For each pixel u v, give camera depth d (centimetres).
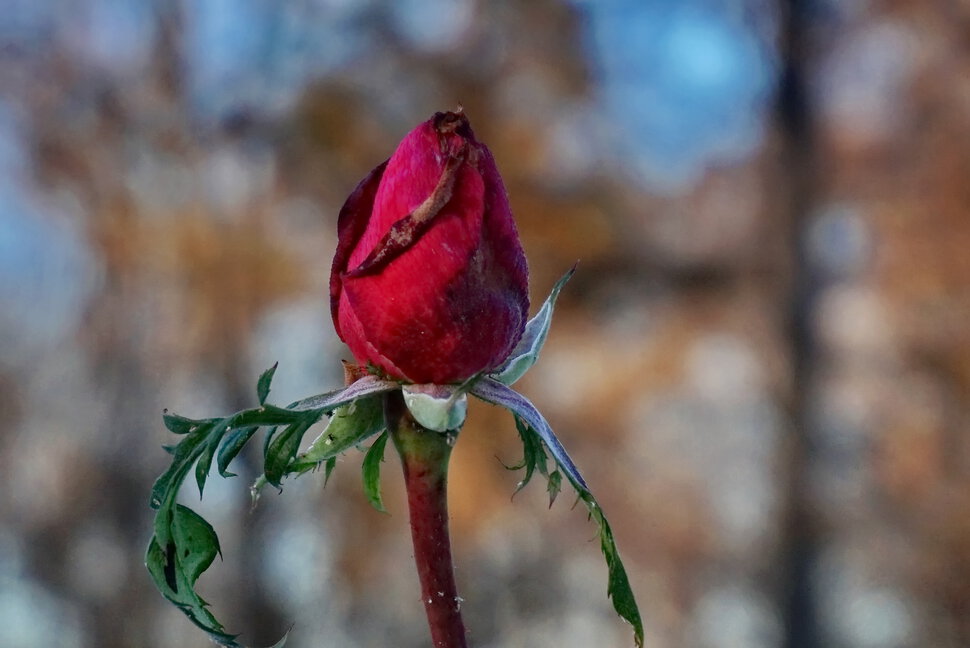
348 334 147
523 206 886
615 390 971
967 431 948
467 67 892
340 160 862
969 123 900
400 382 144
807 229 947
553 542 1075
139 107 858
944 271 902
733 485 1069
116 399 1012
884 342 966
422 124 143
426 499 143
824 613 994
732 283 986
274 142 862
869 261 955
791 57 930
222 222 864
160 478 132
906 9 895
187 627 1073
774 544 996
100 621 1054
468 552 960
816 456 959
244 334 898
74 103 873
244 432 141
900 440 962
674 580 1091
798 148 939
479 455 849
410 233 138
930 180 916
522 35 889
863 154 947
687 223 988
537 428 144
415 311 139
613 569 140
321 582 984
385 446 162
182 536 134
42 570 1080
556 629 1127
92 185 867
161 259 870
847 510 971
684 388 1010
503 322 143
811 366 948
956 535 956
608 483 1035
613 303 991
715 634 1111
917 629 1021
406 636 1023
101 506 1050
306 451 143
